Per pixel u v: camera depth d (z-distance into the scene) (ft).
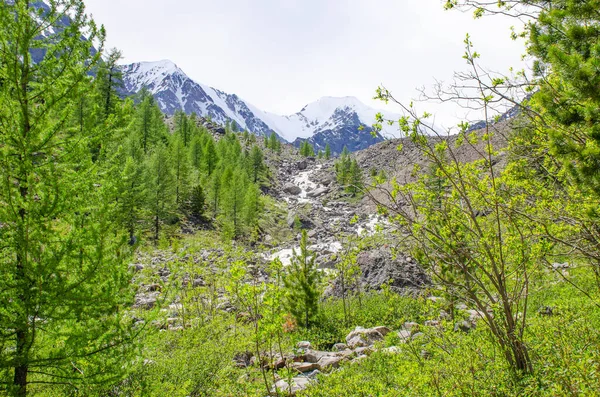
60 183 15.65
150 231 119.03
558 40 15.65
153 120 189.67
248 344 30.40
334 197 239.91
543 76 17.10
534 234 18.29
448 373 20.36
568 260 22.66
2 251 14.96
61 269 15.10
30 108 16.33
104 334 15.71
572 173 14.70
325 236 157.38
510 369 18.74
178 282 19.85
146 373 23.43
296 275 48.65
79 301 14.87
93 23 17.25
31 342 14.60
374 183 20.35
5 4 15.57
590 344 18.24
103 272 15.93
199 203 155.94
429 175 19.16
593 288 26.71
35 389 17.85
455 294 21.07
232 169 212.84
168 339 31.60
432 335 23.35
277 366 30.55
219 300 49.73
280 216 199.93
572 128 14.94
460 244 19.60
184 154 164.25
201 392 26.21
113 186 17.26
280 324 20.16
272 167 338.34
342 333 45.06
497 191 19.61
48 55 16.67
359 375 24.31
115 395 21.52
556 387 14.80
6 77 15.58
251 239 137.28
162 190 127.54
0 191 14.83
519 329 19.27
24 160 15.28
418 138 17.95
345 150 369.71
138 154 120.37
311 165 362.33
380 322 45.44
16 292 14.23
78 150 16.52
